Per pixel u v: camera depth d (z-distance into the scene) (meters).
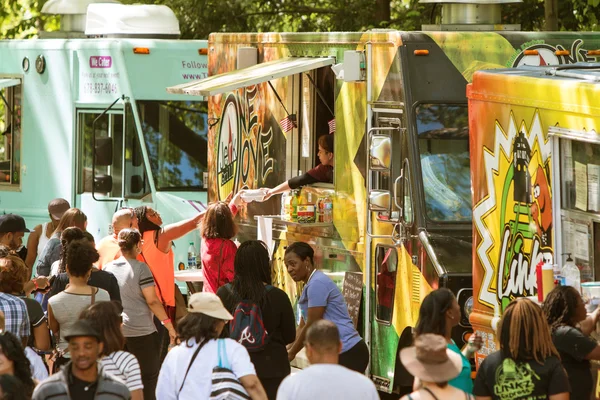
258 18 46.50
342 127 24.89
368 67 24.00
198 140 34.88
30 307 19.97
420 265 22.45
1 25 51.91
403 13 45.47
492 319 20.23
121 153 34.81
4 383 14.09
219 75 27.22
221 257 24.00
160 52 34.72
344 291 24.77
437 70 23.30
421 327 16.20
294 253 21.22
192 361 16.69
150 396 23.47
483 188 20.55
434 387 14.54
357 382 14.87
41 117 36.81
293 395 14.83
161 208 34.06
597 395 17.39
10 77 37.94
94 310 17.06
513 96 19.62
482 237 20.56
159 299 23.98
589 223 17.91
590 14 35.75
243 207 28.86
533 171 19.11
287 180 26.91
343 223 24.86
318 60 25.11
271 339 19.73
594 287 17.59
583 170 18.05
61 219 26.56
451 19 26.73
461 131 23.22
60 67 36.16
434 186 22.86
